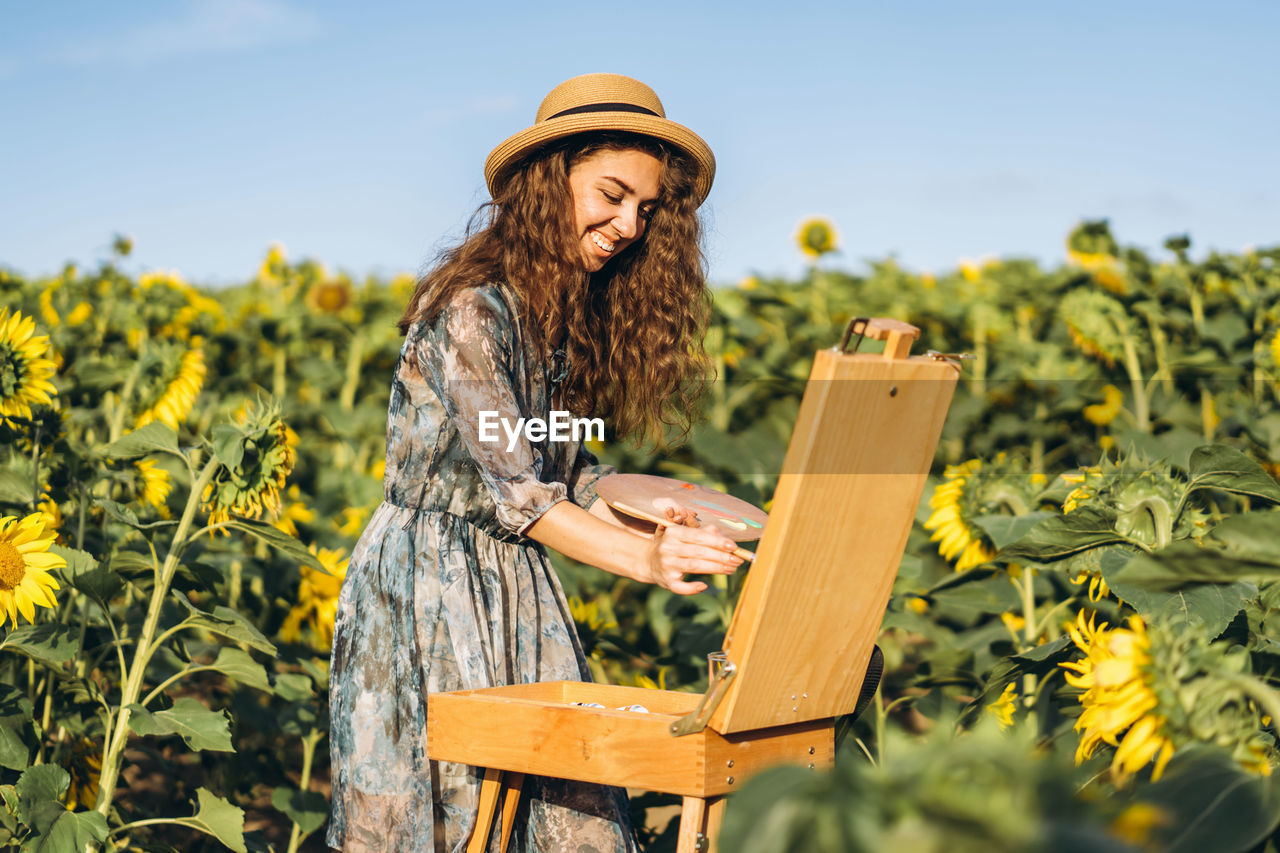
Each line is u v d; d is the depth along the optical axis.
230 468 2.42
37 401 2.82
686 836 1.40
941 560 3.76
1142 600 1.76
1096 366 5.25
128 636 3.20
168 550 3.24
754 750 1.45
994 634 3.31
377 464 5.63
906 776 0.76
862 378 1.30
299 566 3.22
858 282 7.35
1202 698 1.20
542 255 1.95
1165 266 5.33
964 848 0.72
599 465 2.23
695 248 2.23
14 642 2.44
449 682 1.86
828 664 1.47
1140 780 1.32
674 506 1.76
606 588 4.09
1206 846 1.07
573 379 2.19
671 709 1.74
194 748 2.32
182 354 3.48
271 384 6.82
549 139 1.93
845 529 1.37
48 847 2.14
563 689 1.84
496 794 1.80
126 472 3.29
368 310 7.40
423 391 1.93
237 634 2.38
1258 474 1.90
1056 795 0.74
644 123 1.92
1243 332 4.78
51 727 2.87
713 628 3.27
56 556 2.37
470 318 1.84
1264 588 1.97
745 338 5.75
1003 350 6.32
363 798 1.84
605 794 1.95
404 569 1.90
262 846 2.79
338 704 1.91
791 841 0.78
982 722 0.79
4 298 5.60
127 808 2.87
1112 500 2.04
